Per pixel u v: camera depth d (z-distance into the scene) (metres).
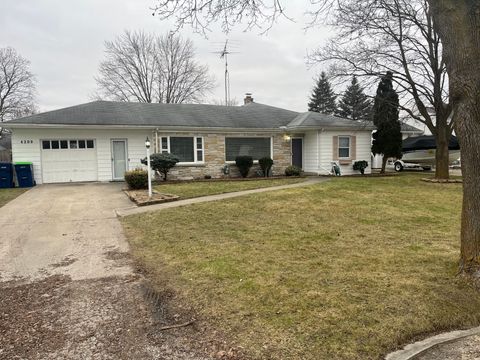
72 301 3.54
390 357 2.48
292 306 3.25
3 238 6.09
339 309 3.16
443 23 3.64
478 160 3.59
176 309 3.31
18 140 14.27
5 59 32.34
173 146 16.41
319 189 11.82
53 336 2.86
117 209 8.74
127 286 3.91
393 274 4.03
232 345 2.66
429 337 2.77
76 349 2.66
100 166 15.50
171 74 34.41
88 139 15.27
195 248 5.25
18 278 4.21
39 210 8.70
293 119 19.77
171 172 16.30
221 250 5.11
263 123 18.50
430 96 14.30
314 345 2.62
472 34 3.46
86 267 4.58
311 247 5.21
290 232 6.18
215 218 7.42
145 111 17.42
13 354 2.59
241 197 10.17
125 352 2.61
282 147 18.61
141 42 32.94
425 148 21.42
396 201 9.45
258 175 18.02
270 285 3.75
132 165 15.94
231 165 17.58
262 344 2.65
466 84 3.51
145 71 33.72
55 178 14.91
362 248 5.14
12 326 3.03
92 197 10.78
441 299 3.33
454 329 2.89
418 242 5.45
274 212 8.02
